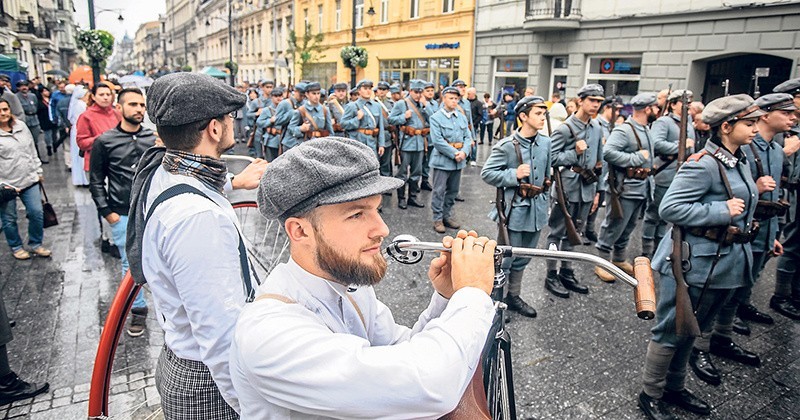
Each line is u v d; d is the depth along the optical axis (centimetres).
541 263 538
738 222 284
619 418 289
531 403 299
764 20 1024
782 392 318
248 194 285
